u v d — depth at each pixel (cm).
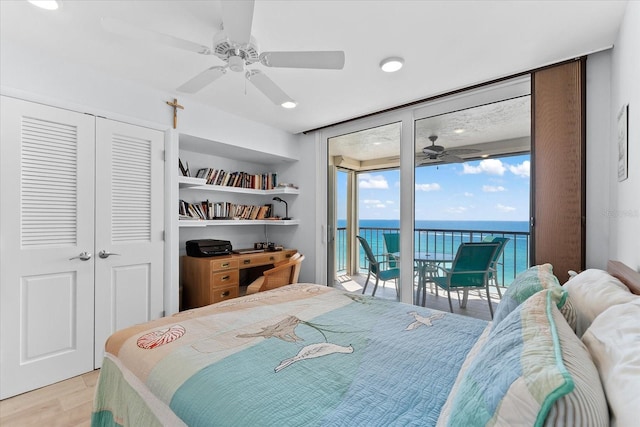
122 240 246
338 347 120
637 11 138
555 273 213
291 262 302
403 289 305
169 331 132
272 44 193
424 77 239
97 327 231
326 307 172
